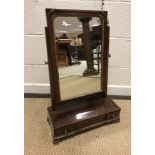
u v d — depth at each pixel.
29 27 1.56
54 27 1.23
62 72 1.36
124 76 1.79
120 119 1.58
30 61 1.70
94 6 1.53
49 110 1.44
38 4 1.50
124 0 1.50
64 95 1.42
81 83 1.45
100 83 1.53
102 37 1.38
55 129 1.29
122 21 1.57
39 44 1.63
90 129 1.45
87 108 1.48
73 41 1.32
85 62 1.40
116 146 1.33
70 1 1.51
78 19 1.28
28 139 1.37
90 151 1.29
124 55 1.70
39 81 1.80
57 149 1.30
